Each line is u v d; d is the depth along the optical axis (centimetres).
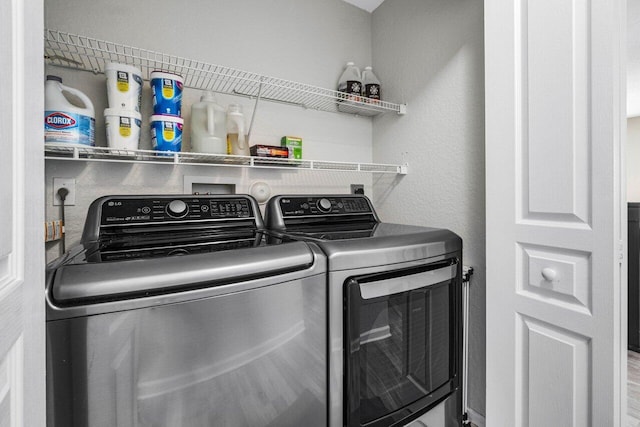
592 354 92
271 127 169
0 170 36
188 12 146
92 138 107
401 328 105
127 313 62
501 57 115
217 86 153
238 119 142
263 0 167
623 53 88
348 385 91
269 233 115
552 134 100
